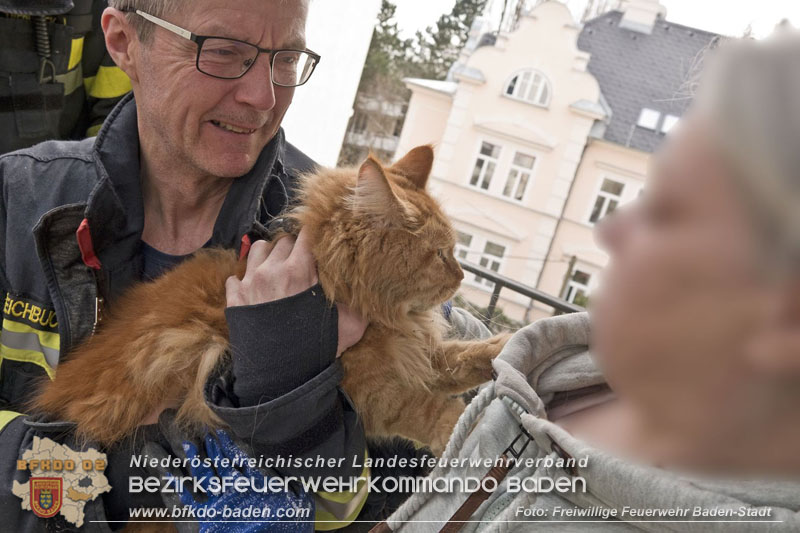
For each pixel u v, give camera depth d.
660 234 0.44
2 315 1.39
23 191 1.33
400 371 1.32
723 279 0.38
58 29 1.82
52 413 1.25
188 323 1.24
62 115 1.97
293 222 1.31
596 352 0.51
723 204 0.39
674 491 0.49
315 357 1.07
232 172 1.29
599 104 12.26
